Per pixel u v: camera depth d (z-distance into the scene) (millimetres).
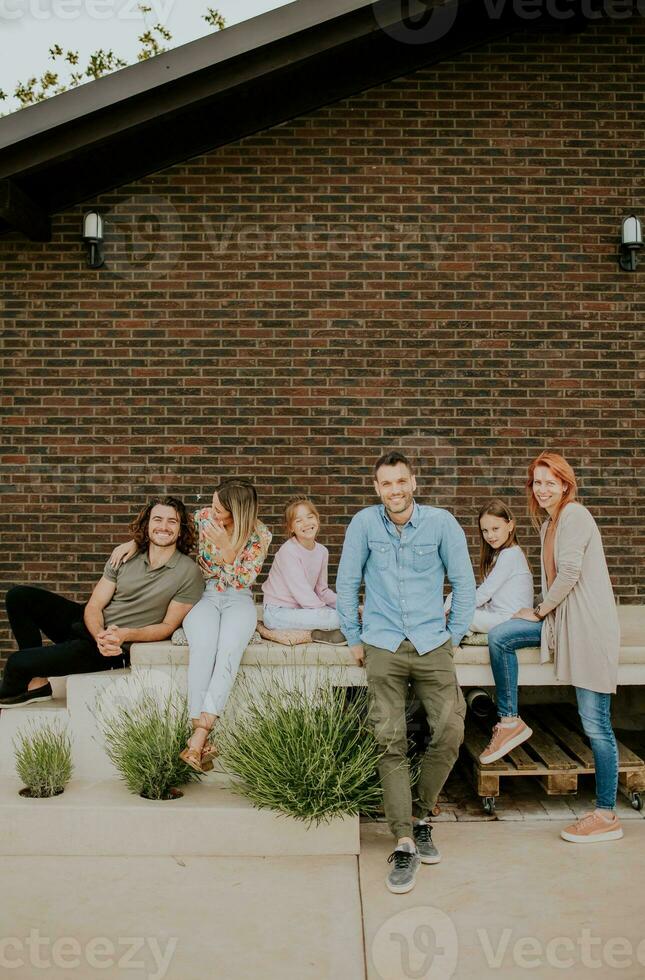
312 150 5301
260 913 2816
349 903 2883
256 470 5250
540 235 5301
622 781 3852
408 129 5305
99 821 3357
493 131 5312
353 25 4570
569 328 5289
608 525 5238
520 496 5246
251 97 5133
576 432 5262
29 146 4523
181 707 3746
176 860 3291
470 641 3768
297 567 4039
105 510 5230
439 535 3266
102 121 4547
